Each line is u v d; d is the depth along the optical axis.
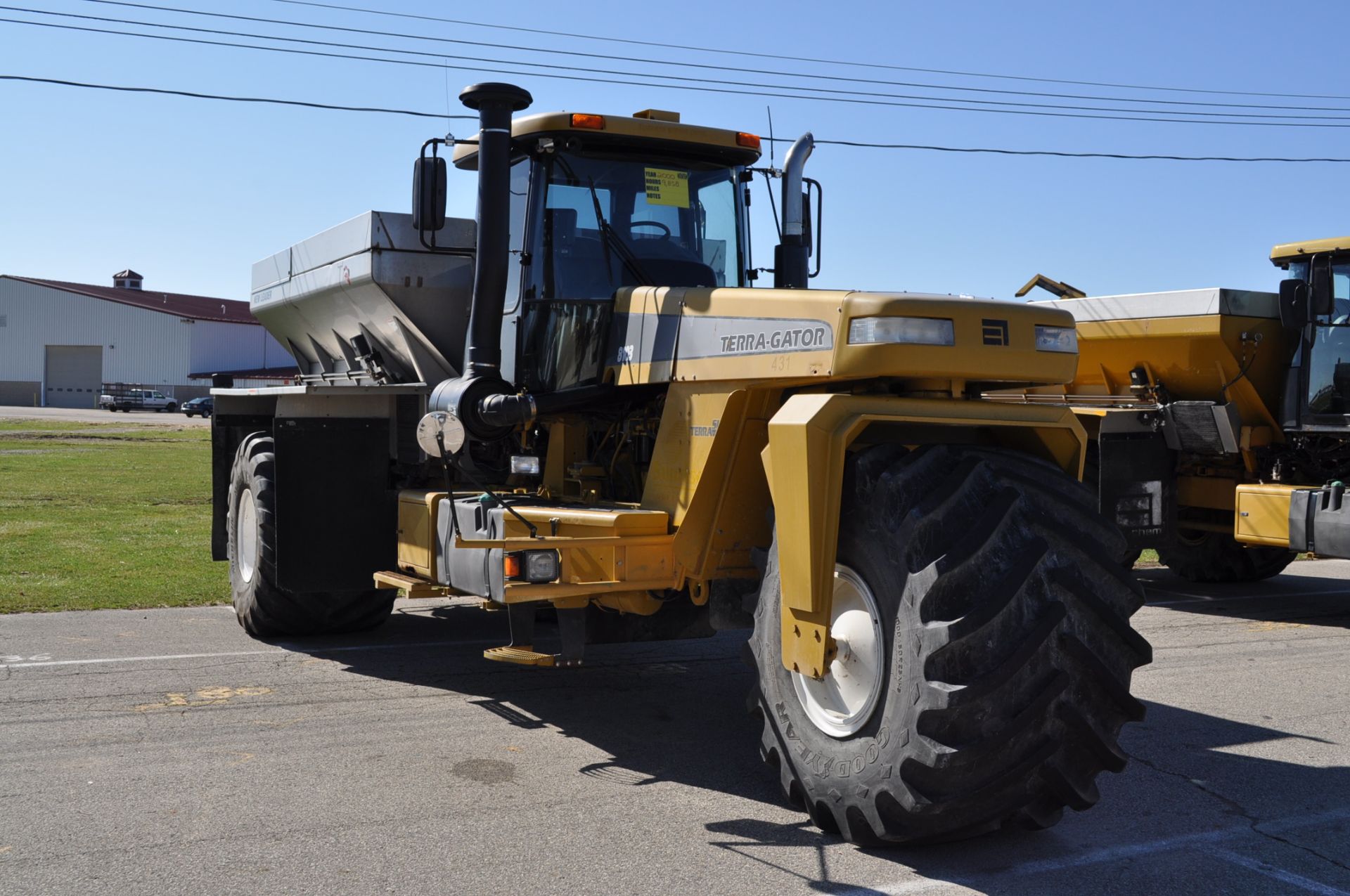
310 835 3.95
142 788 4.42
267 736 5.16
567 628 4.87
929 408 3.97
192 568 10.10
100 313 74.12
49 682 6.05
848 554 3.93
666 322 5.01
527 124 5.66
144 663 6.58
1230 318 8.84
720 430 4.63
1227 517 9.97
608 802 4.34
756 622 4.32
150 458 25.16
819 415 3.87
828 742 3.94
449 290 6.63
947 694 3.44
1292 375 8.98
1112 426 9.14
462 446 4.91
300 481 6.46
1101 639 3.78
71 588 8.91
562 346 5.59
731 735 5.29
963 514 3.74
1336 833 4.12
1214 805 4.41
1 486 18.05
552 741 5.16
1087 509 3.90
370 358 7.22
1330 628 8.22
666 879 3.61
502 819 4.14
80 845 3.83
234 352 75.88
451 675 6.43
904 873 3.70
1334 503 8.27
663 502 4.93
